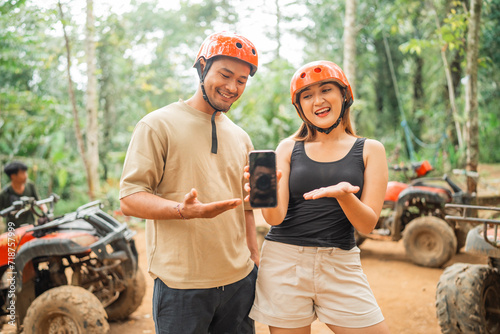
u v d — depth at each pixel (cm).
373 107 1925
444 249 586
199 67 223
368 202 214
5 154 1223
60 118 1203
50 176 1253
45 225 371
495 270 333
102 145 1557
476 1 627
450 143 1402
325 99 218
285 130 1366
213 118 224
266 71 1477
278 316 218
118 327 419
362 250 719
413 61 1816
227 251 220
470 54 633
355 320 212
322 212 220
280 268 222
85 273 409
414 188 623
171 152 213
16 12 823
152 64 2072
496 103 1734
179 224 212
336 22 1916
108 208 1023
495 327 329
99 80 1602
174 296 210
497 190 898
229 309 226
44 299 334
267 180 180
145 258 696
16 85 1257
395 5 1155
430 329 403
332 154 224
